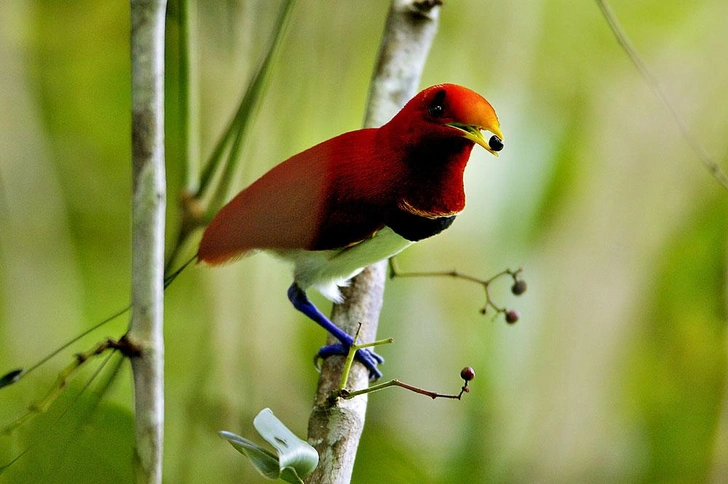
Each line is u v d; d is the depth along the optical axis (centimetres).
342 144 784
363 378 788
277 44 883
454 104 729
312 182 768
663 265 1481
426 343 1372
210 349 1064
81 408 630
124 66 1320
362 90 1177
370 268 856
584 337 1451
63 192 1292
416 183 756
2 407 835
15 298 1079
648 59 1506
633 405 1480
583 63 1466
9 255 1088
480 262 1428
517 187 1436
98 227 1322
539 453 1398
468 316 1416
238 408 1053
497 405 1383
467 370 604
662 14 1489
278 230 776
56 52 1295
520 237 1442
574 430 1419
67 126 1311
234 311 1084
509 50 1385
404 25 900
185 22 905
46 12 1270
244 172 1082
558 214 1453
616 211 1473
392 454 1110
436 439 1329
